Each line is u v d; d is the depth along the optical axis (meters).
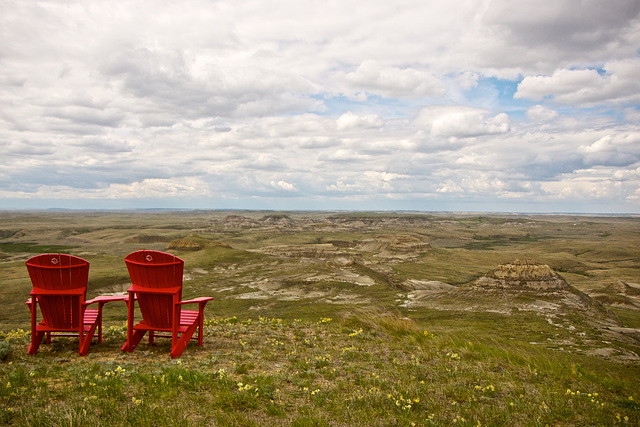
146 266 10.12
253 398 7.01
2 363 8.81
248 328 14.62
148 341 11.56
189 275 83.12
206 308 57.62
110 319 38.72
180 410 6.38
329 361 10.14
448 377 9.32
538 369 10.47
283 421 6.33
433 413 7.07
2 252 131.25
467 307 61.62
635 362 28.97
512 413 7.32
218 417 6.18
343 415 6.73
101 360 9.55
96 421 5.79
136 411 6.19
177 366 8.79
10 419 5.86
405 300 67.19
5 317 47.50
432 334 14.44
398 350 11.77
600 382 9.88
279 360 10.25
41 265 9.75
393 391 7.98
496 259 144.88
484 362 10.73
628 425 7.20
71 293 9.85
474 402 7.70
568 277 111.81
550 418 7.19
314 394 7.53
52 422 5.69
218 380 7.89
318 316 48.53
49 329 10.05
